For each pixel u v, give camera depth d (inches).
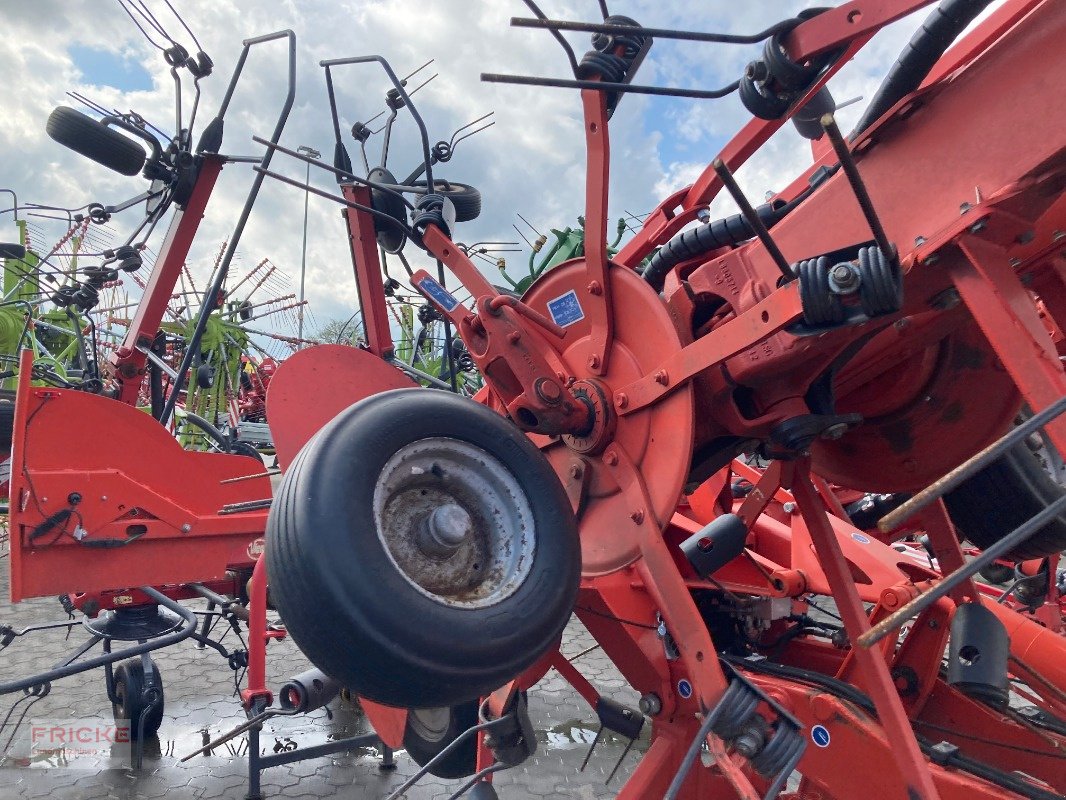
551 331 96.7
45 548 145.9
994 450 53.3
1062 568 201.5
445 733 130.2
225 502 185.9
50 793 138.6
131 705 154.7
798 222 81.6
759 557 125.1
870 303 65.5
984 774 78.4
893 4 68.6
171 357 349.7
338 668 69.0
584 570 93.4
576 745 166.2
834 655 118.1
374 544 69.8
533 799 140.2
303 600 68.1
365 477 72.3
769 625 116.0
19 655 210.1
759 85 76.4
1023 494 112.3
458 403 82.4
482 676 69.9
